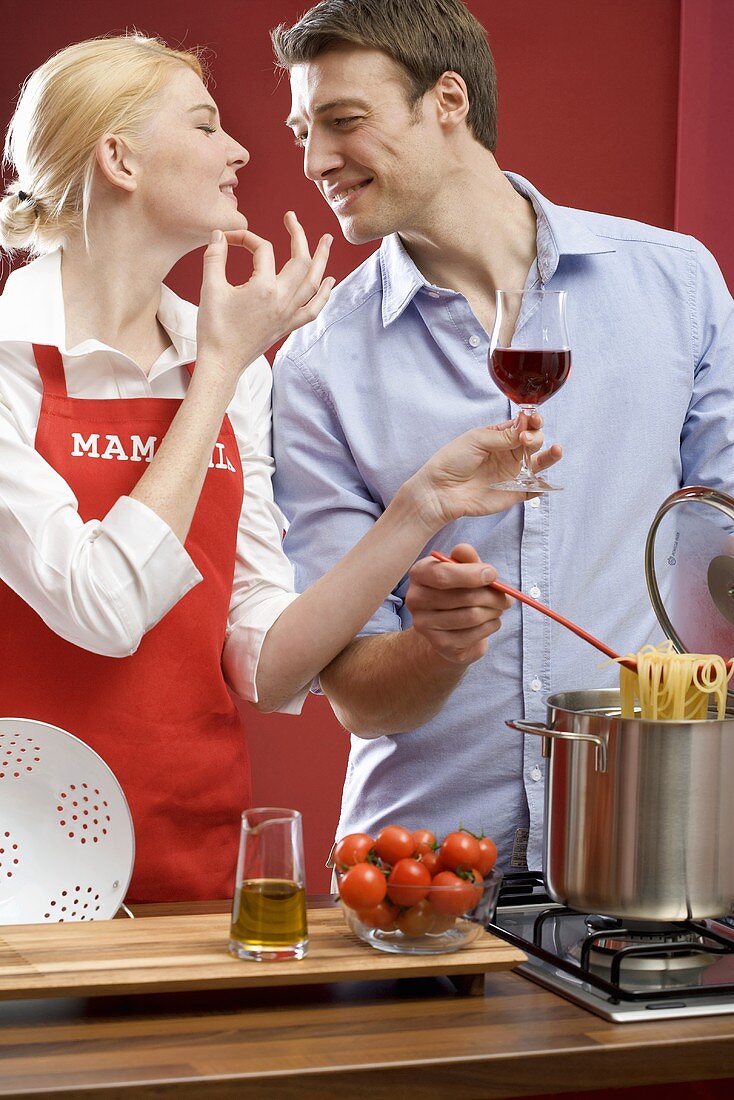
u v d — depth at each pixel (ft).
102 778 5.71
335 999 4.79
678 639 6.07
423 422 7.29
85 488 6.41
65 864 5.75
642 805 4.93
